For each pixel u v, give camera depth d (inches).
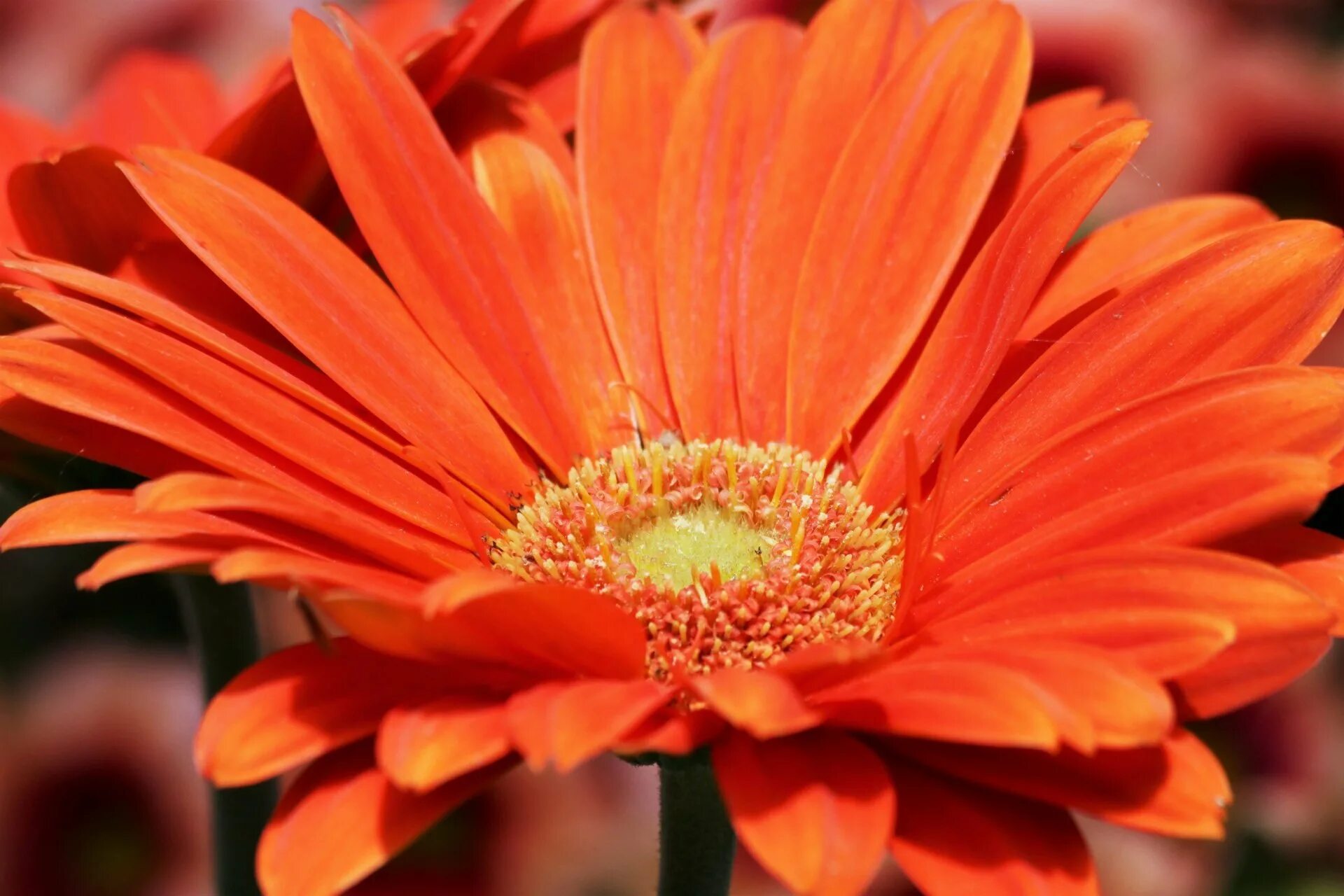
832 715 9.8
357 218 11.2
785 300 11.7
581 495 11.4
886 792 9.6
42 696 13.9
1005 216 11.3
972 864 9.7
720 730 9.9
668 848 10.6
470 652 9.9
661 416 11.7
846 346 11.5
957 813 9.8
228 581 9.6
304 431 10.7
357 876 9.6
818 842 9.4
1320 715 12.7
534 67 12.2
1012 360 11.2
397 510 10.9
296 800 9.8
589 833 13.5
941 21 11.5
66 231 11.3
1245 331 10.7
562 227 11.7
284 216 11.1
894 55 11.7
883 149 11.5
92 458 10.6
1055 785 9.7
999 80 11.4
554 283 11.7
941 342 11.3
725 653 10.9
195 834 13.7
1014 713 9.5
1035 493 10.6
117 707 13.8
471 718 9.7
